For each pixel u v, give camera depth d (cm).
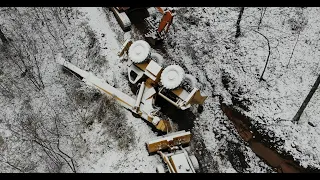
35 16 2364
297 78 2000
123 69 2120
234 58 2142
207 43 2227
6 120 2019
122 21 2214
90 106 2020
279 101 1945
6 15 2372
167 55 2198
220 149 1888
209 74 2125
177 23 2323
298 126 1855
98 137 1925
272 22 2231
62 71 2162
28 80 2141
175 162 1650
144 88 1905
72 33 2305
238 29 2173
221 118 1977
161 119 1822
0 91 2102
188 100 1767
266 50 2128
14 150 1919
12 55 2222
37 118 2009
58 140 1795
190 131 1931
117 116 1944
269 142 1859
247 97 1997
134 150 1861
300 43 2119
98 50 2192
